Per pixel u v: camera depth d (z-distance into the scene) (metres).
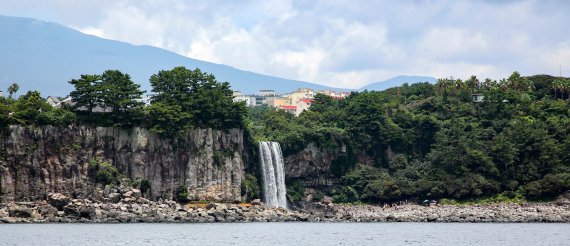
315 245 154.00
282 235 177.50
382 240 167.25
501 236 179.25
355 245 155.25
